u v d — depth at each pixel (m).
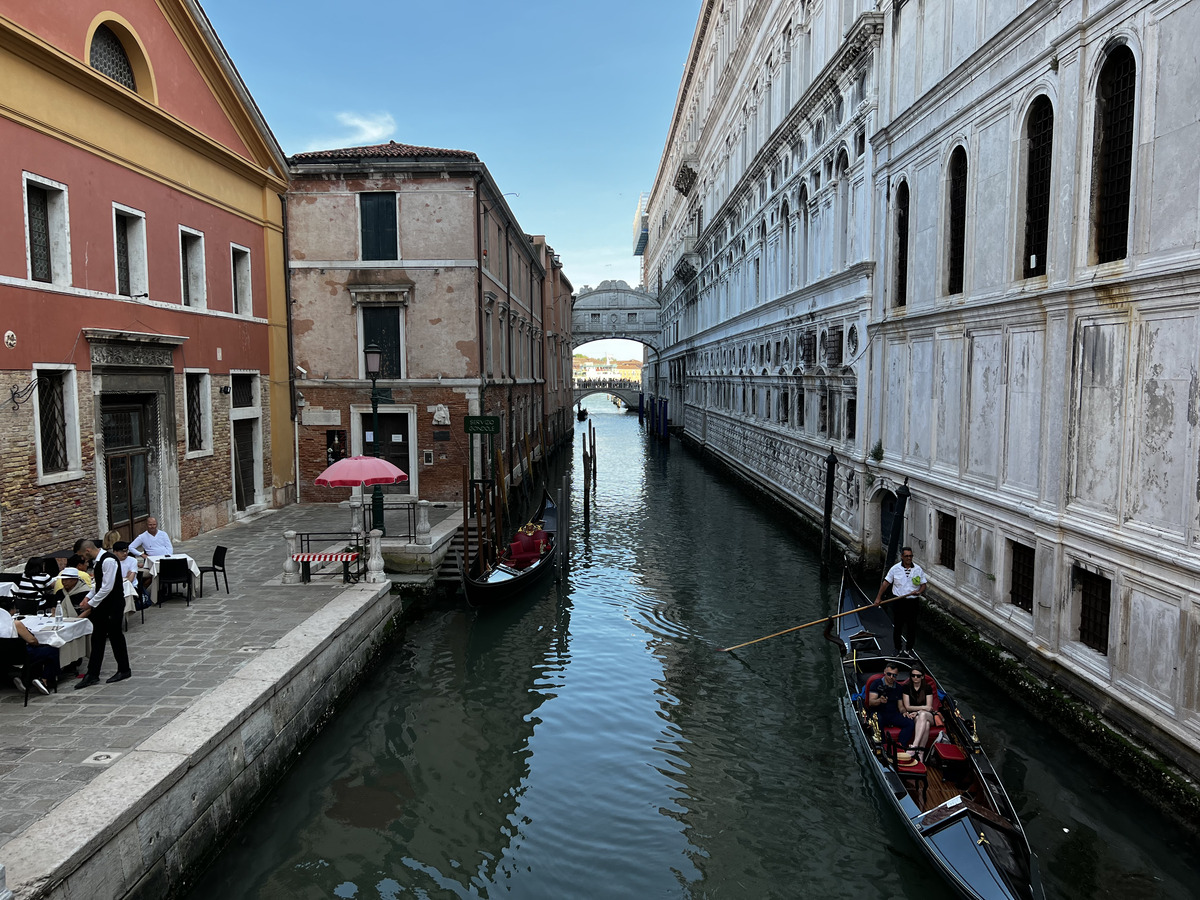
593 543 19.48
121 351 12.14
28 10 10.22
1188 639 6.69
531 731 9.35
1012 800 7.32
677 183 44.81
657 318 67.81
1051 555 8.67
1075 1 8.16
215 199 15.16
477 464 18.55
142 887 5.51
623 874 6.73
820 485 17.98
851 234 15.72
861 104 14.78
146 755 6.10
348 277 18.12
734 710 9.87
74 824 5.09
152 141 13.04
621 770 8.44
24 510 10.20
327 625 9.53
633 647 12.08
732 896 6.45
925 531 12.25
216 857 6.60
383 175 17.95
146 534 10.83
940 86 11.49
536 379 31.34
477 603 13.12
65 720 6.78
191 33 14.09
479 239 18.31
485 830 7.35
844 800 7.81
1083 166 8.15
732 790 8.02
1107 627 7.98
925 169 12.27
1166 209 6.96
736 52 28.23
